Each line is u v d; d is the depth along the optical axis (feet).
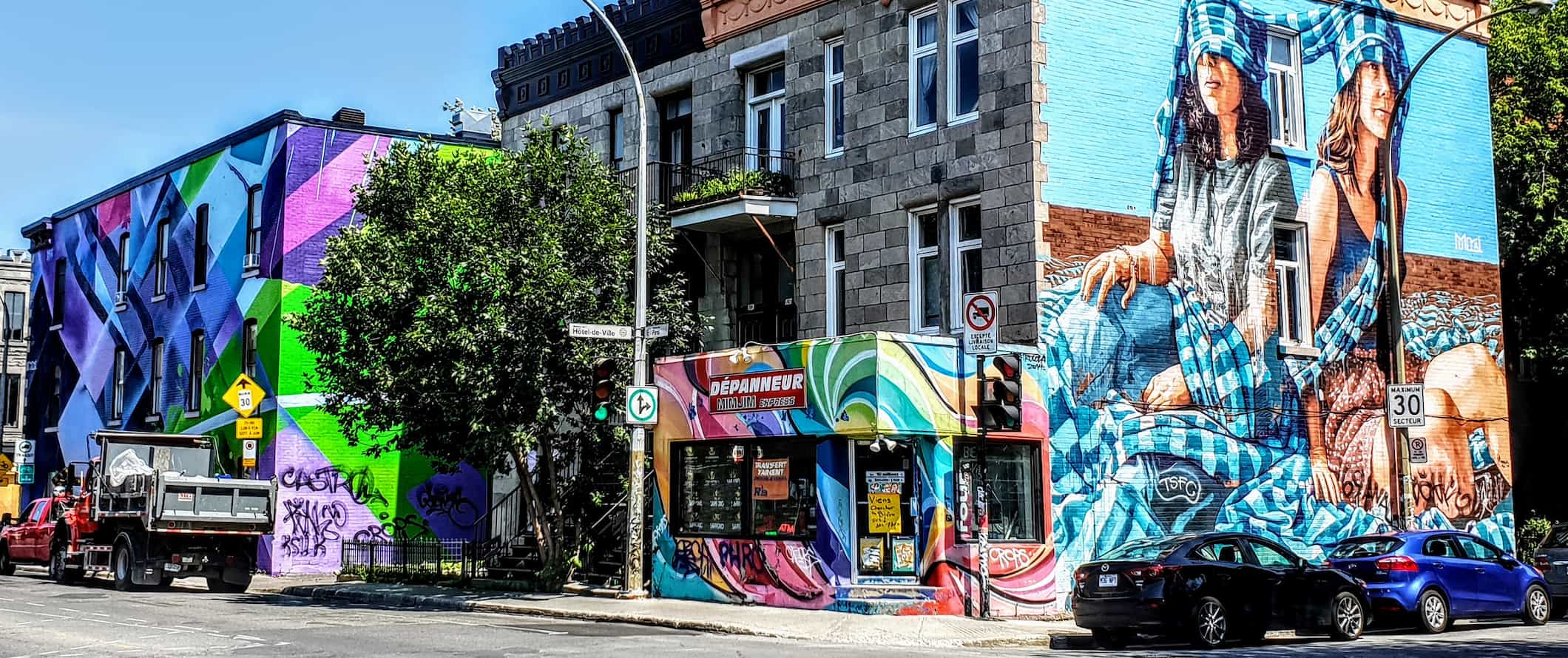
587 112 97.71
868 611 64.64
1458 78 87.25
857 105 79.15
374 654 48.24
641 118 74.33
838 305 79.97
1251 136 77.77
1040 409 68.85
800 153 82.07
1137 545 57.88
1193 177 75.36
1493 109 95.50
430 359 75.10
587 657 47.09
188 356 118.52
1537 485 103.40
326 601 81.05
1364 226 81.35
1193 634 54.29
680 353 83.82
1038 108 70.33
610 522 85.05
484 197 78.23
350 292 78.84
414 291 75.72
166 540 85.97
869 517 67.15
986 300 60.03
